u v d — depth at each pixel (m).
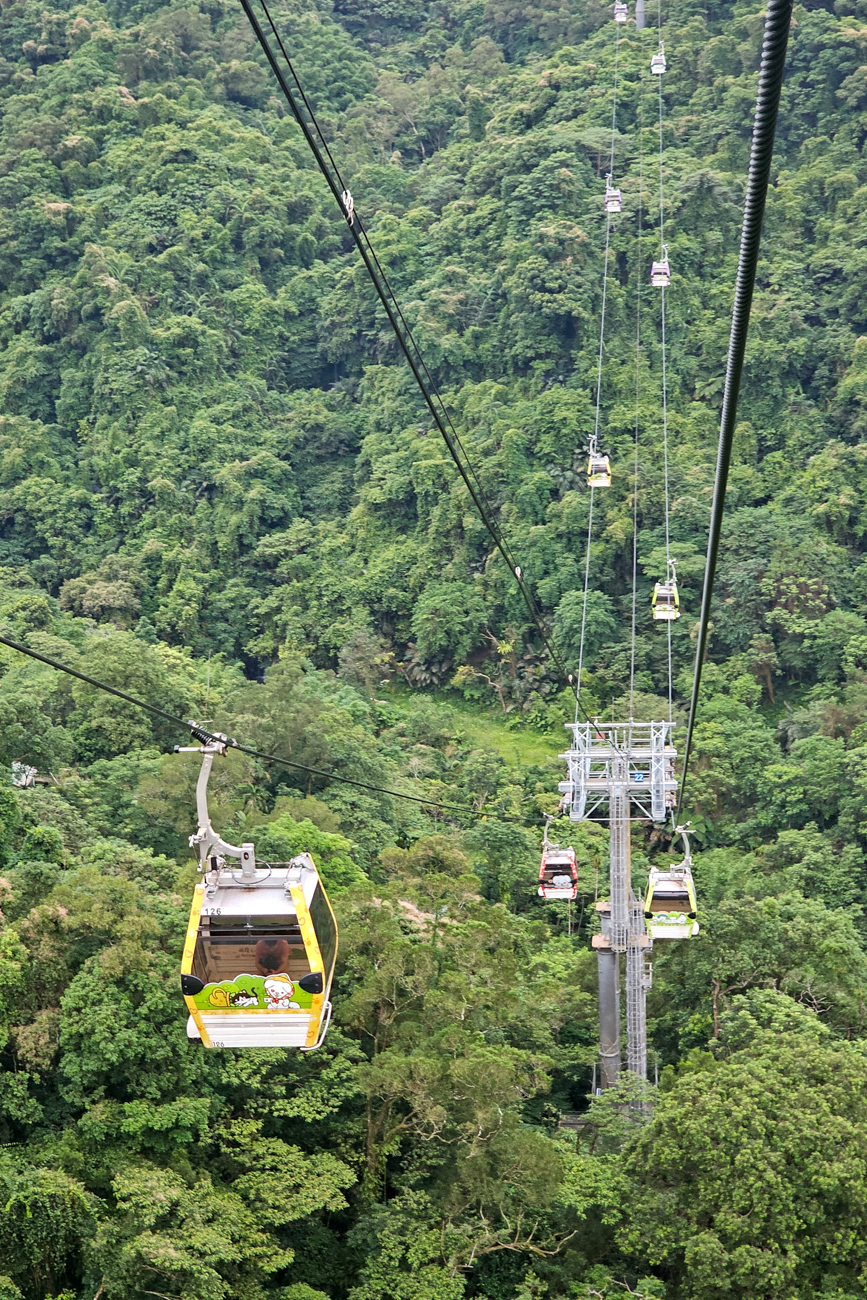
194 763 69.69
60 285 149.75
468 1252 40.56
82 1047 41.97
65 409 146.75
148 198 161.12
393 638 131.38
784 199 151.00
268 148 175.00
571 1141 48.06
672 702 112.56
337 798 79.94
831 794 91.50
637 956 52.59
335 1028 47.47
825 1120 40.41
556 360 143.00
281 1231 43.47
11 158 164.25
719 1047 51.25
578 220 148.62
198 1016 21.73
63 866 53.78
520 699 120.50
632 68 167.75
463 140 179.12
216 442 142.38
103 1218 38.19
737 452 134.88
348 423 151.75
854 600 119.50
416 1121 44.47
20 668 89.56
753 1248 38.47
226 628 130.62
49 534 137.12
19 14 189.00
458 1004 45.53
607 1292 40.62
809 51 163.12
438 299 147.25
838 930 55.72
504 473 132.00
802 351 138.00
